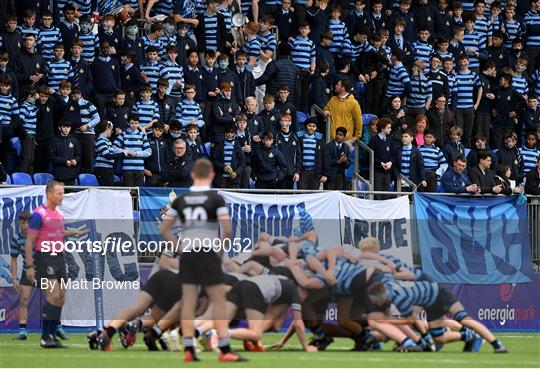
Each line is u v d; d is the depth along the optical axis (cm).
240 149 7350
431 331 4872
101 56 7606
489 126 8856
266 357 4334
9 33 7362
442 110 8319
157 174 7206
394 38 8938
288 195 6706
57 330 5612
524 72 9300
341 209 6806
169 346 4766
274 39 8394
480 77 8819
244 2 8662
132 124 7125
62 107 7181
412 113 8469
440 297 4850
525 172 8325
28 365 3947
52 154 6988
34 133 7106
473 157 7931
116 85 7638
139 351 4716
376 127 7831
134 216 6450
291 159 7538
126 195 6419
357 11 8856
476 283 7106
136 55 7762
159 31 7900
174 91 7625
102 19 7788
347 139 7962
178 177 7075
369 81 8562
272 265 5072
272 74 8075
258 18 8606
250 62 8250
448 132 8069
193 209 4022
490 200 7238
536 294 7281
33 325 6219
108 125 7112
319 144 7631
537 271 7306
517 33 9581
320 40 8481
